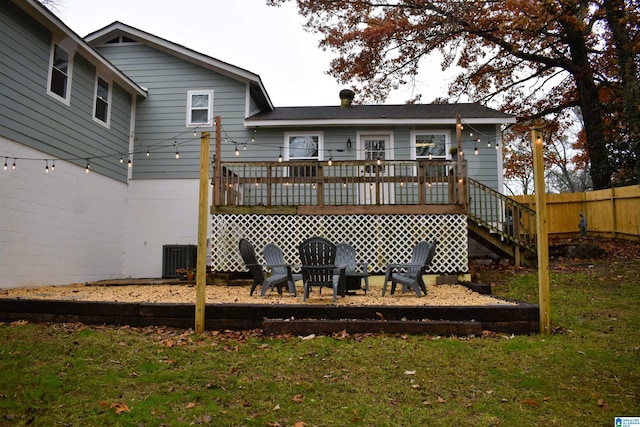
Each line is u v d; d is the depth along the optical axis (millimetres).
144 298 6188
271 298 6371
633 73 11641
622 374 3643
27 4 7469
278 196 10289
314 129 11500
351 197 10320
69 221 8922
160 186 11422
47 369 3670
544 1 11977
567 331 4906
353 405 3104
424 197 8508
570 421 2887
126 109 11391
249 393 3281
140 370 3691
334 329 4676
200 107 11672
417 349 4184
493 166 11273
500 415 2971
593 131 14023
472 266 9836
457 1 15195
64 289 7523
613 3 11617
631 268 8516
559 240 12383
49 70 8344
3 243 7152
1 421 2824
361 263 8391
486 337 4605
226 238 8547
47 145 8266
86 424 2809
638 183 11266
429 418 2928
